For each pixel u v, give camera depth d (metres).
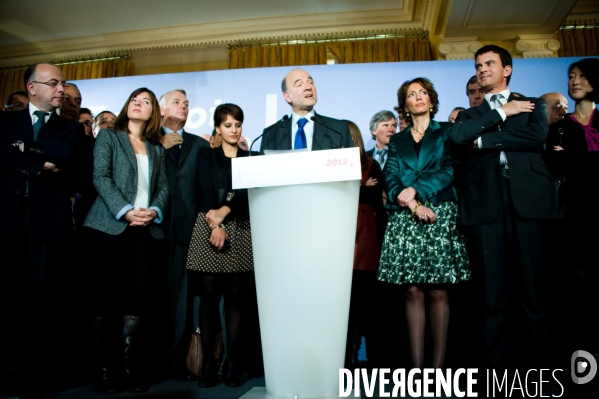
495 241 1.76
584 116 2.47
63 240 1.87
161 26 4.39
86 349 2.18
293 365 1.25
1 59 4.73
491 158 1.82
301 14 4.20
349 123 2.50
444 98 3.13
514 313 1.88
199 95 3.39
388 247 1.91
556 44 3.80
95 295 1.85
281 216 1.28
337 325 1.28
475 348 2.24
